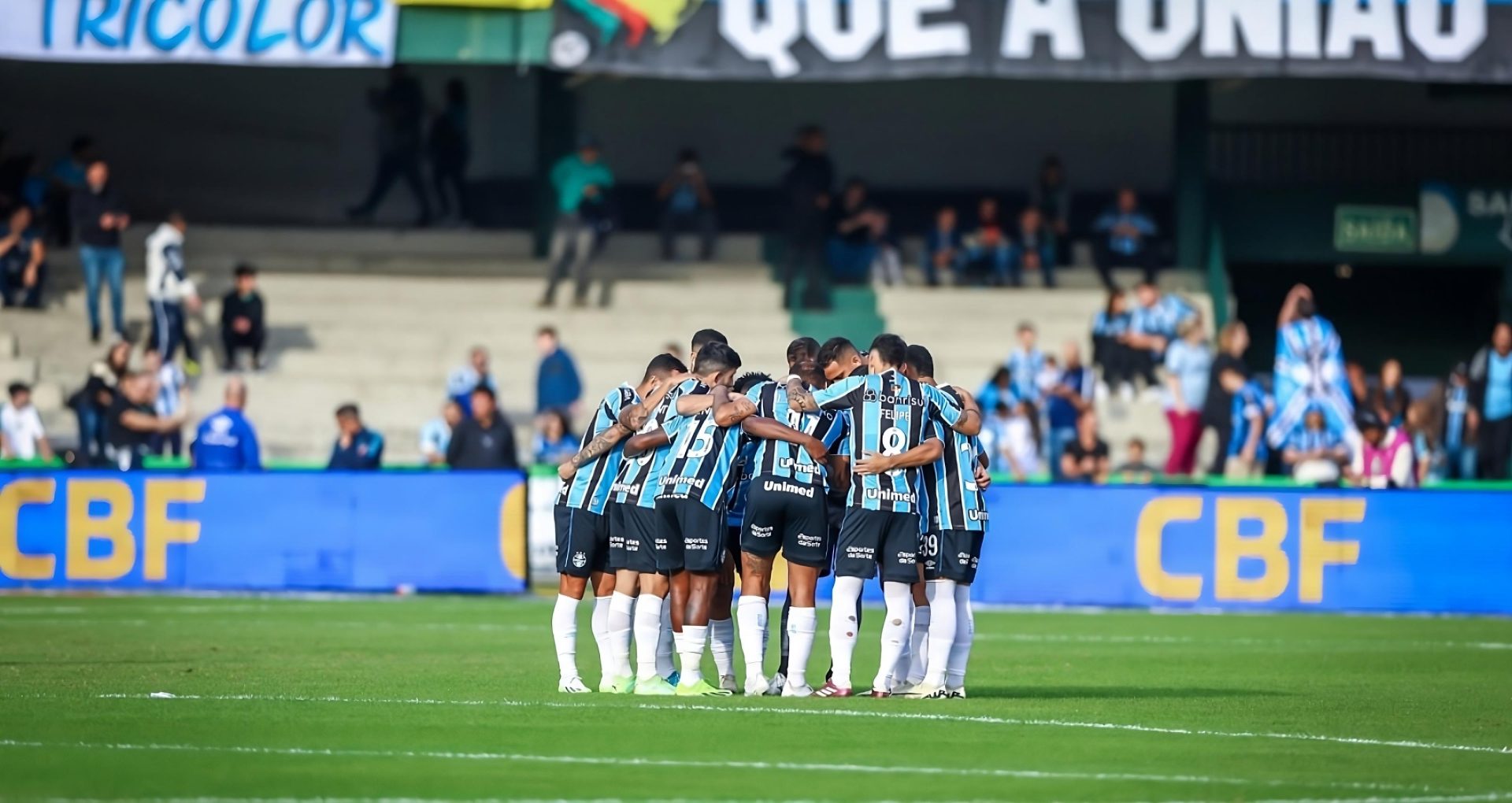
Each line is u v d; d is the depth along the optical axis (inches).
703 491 1435.8
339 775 1041.5
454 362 3678.6
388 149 3978.8
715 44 3361.2
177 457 3107.8
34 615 2295.8
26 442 3112.7
